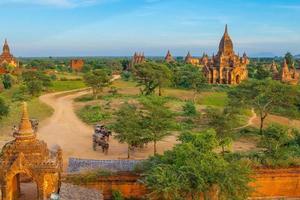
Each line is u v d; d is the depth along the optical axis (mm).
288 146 43281
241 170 27172
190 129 56188
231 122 48938
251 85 61312
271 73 148000
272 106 60281
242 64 144125
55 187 23391
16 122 63094
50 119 67875
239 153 38875
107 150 45906
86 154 45406
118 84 130500
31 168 22438
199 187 25234
